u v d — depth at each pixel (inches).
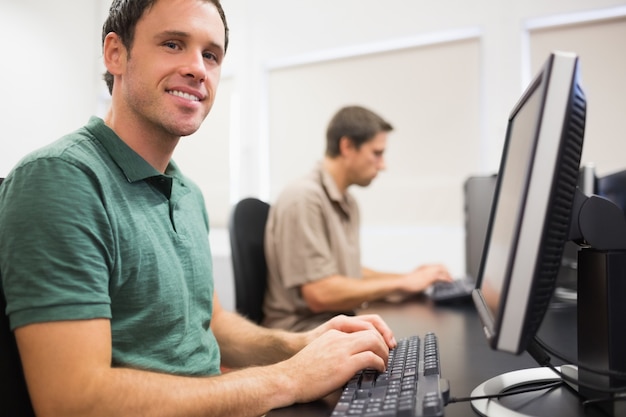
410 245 107.9
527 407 24.6
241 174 120.5
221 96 123.4
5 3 97.1
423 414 20.7
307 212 66.2
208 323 39.6
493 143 102.3
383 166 76.6
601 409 24.1
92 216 28.9
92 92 96.0
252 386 26.9
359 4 111.4
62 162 29.1
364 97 112.9
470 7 103.6
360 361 28.4
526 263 19.0
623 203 56.7
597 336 25.2
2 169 94.7
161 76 34.2
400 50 109.7
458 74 105.3
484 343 40.8
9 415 27.1
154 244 33.0
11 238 26.5
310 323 65.7
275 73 120.7
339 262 68.6
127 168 33.1
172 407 25.4
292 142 119.4
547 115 18.7
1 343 27.1
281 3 118.0
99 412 24.9
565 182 20.0
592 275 25.7
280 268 66.2
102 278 28.3
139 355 31.8
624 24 95.0
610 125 95.8
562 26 99.2
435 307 62.4
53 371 25.2
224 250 119.9
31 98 99.3
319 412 25.9
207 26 35.3
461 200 104.4
